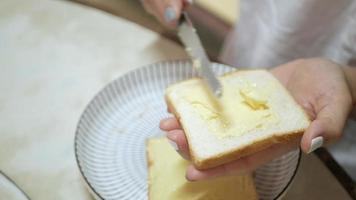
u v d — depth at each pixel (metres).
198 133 0.38
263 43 0.60
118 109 0.50
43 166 0.45
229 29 0.84
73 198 0.43
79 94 0.53
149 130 0.49
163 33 0.62
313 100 0.43
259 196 0.41
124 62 0.57
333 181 0.45
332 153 0.55
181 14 0.52
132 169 0.45
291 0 0.54
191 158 0.38
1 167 0.45
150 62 0.57
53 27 0.62
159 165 0.43
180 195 0.40
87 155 0.44
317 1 0.52
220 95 0.41
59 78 0.55
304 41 0.57
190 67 0.53
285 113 0.40
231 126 0.39
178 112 0.40
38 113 0.51
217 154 0.37
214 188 0.40
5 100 0.52
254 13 0.60
